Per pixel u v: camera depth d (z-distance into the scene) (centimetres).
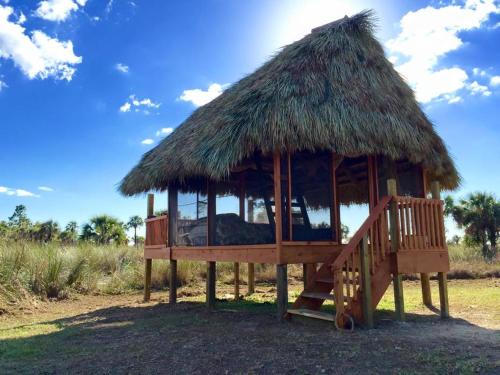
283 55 901
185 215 1038
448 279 1583
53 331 735
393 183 739
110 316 894
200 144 817
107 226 2600
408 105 884
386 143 762
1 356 560
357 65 851
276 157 748
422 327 669
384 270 711
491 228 2297
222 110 888
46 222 1809
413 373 423
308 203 799
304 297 747
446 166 945
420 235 755
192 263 1600
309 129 712
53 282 1185
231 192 905
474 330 641
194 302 1086
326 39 855
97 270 1441
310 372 441
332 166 830
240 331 658
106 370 478
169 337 636
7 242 1224
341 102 766
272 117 722
